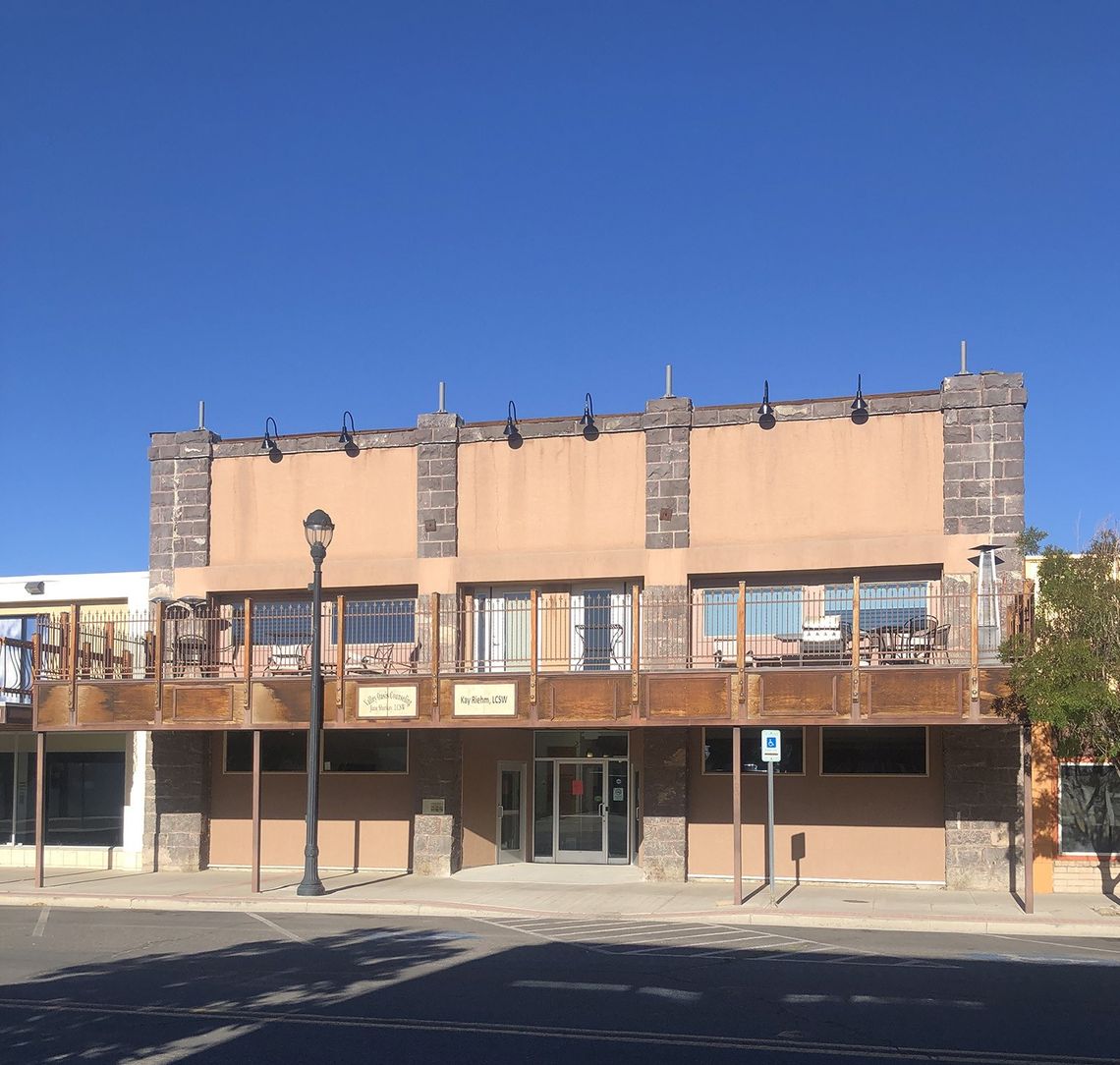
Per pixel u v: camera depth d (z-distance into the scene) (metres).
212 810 26.89
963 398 23.09
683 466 24.45
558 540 25.09
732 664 21.70
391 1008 11.95
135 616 27.77
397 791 25.91
